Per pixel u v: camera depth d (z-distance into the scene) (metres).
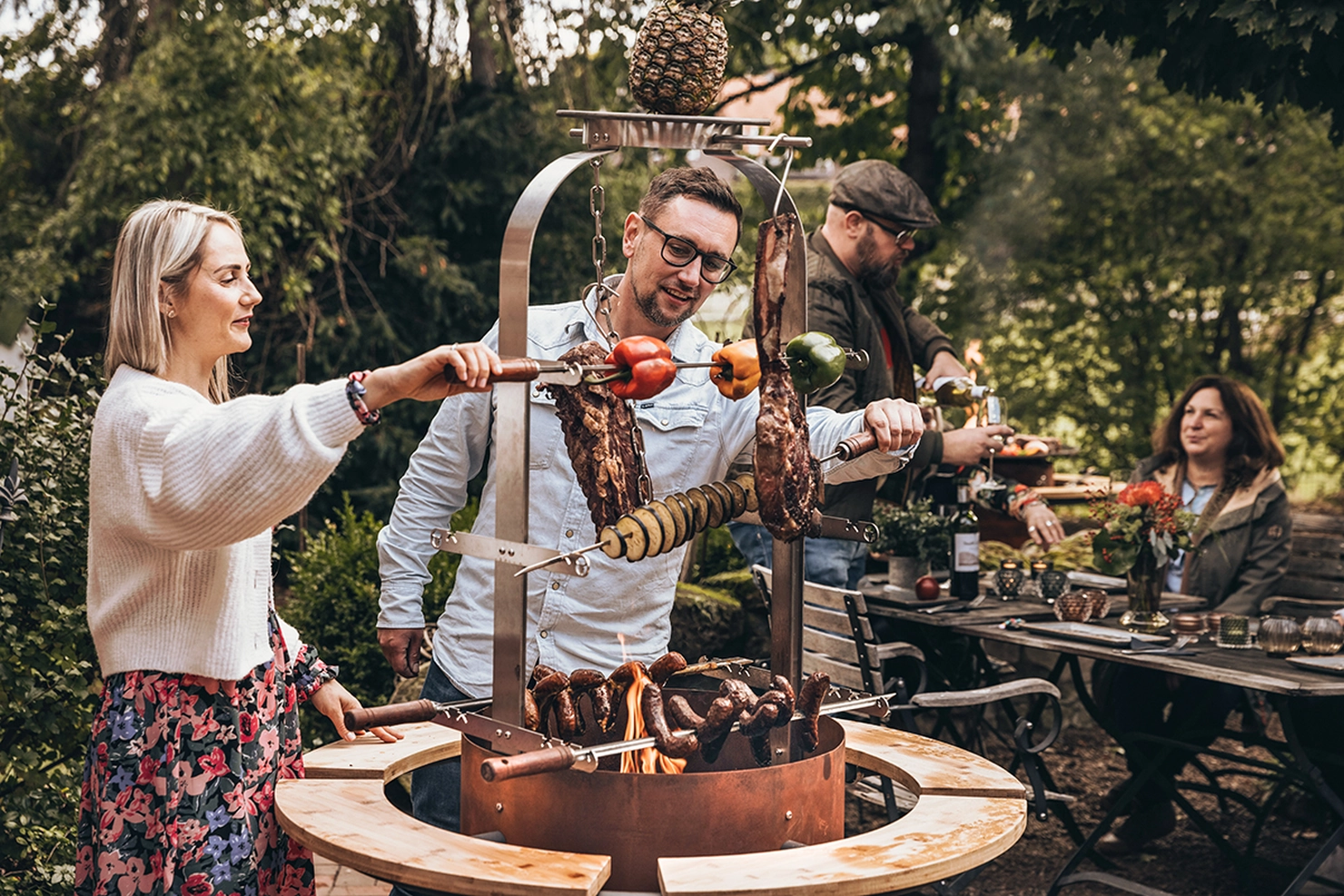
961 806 2.08
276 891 2.17
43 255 8.73
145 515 1.81
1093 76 10.64
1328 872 4.30
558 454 2.45
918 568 4.89
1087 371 11.88
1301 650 3.88
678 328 2.58
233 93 8.76
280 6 9.30
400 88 9.92
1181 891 4.36
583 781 1.86
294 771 2.27
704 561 5.98
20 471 3.38
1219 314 11.83
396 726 2.60
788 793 1.93
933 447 4.10
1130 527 4.23
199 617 1.98
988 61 10.09
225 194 8.84
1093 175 10.89
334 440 1.71
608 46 9.28
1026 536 6.30
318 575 5.89
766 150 2.15
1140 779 4.20
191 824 1.99
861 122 11.03
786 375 1.98
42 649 3.47
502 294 1.95
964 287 11.38
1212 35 4.16
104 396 1.97
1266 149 11.12
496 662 1.96
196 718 2.01
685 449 2.51
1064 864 4.61
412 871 1.76
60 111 9.69
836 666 3.93
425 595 5.60
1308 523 5.76
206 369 2.14
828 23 9.80
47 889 3.29
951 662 5.16
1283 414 12.02
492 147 9.62
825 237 4.58
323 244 9.04
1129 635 4.03
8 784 3.38
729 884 1.67
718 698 2.01
